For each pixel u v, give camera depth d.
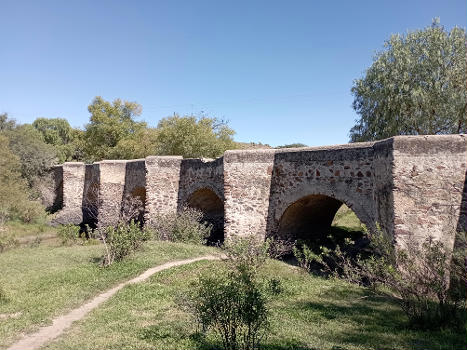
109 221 22.20
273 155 13.70
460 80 18.52
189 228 15.88
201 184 16.98
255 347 5.27
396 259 6.86
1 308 7.77
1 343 6.07
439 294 6.13
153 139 31.47
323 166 11.94
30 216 24.72
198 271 10.56
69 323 7.18
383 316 6.88
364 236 14.65
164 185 18.50
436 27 19.84
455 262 6.84
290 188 13.02
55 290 9.12
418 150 8.80
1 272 10.96
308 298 8.35
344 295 8.55
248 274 6.20
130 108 35.31
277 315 7.06
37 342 6.13
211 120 30.06
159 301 8.26
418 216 8.67
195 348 5.52
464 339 5.41
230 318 5.07
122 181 22.30
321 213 15.30
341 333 6.00
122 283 10.12
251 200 14.04
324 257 13.16
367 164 10.65
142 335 6.21
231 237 14.20
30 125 43.78
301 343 5.55
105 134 33.47
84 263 12.13
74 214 26.98
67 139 51.47
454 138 8.57
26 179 28.22
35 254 13.95
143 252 13.12
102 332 6.47
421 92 18.34
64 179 27.41
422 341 5.42
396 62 19.72
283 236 14.02
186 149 25.95
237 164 14.41
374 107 20.78
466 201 8.34
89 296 8.98
